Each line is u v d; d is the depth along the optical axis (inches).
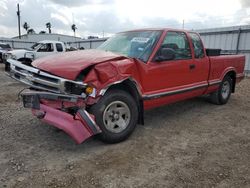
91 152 146.3
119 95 152.6
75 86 135.3
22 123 193.9
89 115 140.6
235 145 159.8
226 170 128.3
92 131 141.1
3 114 217.3
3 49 820.0
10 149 149.0
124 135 158.6
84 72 141.2
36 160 136.3
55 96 137.9
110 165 132.0
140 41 183.0
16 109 234.4
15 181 116.6
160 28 190.9
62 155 142.4
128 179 119.3
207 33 649.6
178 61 190.4
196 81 212.4
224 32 611.2
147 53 171.9
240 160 139.5
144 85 166.4
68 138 165.5
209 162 136.6
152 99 172.2
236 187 113.7
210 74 228.7
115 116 154.2
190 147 155.6
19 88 350.0
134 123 163.6
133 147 153.7
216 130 186.4
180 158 140.8
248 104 268.1
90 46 1118.4
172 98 189.6
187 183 116.3
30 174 122.6
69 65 141.1
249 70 570.3
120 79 146.0
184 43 199.9
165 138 169.0
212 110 239.6
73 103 139.9
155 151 149.1
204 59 218.2
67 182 116.3
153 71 170.1
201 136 174.1
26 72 152.5
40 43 547.5
